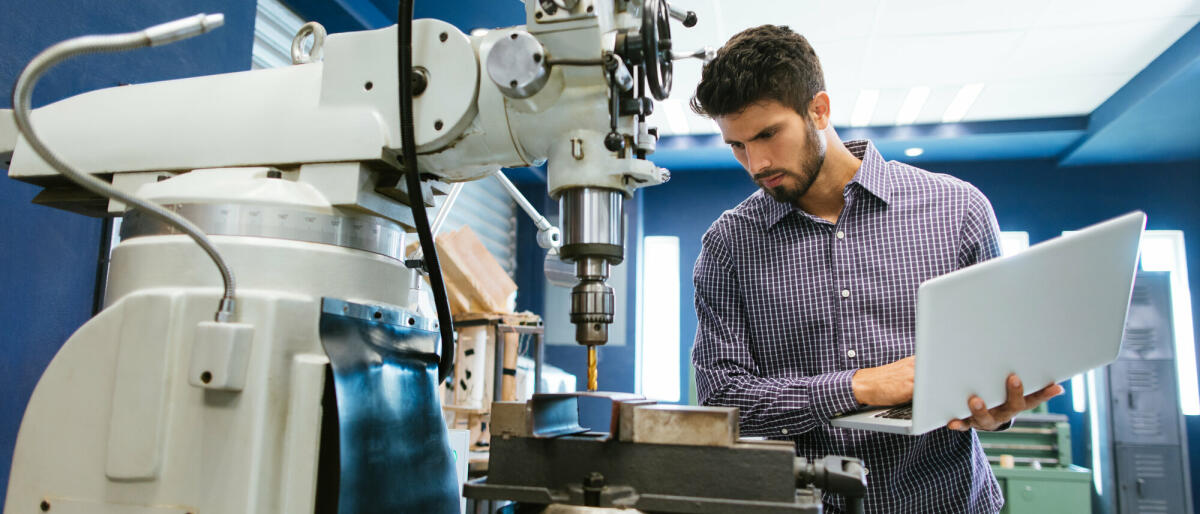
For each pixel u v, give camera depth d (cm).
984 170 525
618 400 68
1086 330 84
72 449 71
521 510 69
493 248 515
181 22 62
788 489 63
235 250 73
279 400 70
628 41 75
